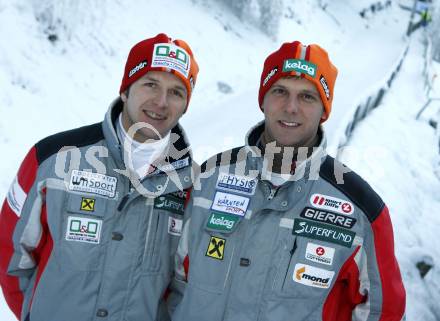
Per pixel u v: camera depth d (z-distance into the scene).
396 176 8.65
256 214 1.89
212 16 14.95
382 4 34.44
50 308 1.93
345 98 10.88
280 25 19.28
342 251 1.84
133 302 1.99
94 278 1.94
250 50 14.76
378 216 1.85
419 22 34.47
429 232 7.50
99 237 1.95
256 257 1.86
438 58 29.08
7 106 6.05
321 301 1.85
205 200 2.00
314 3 25.11
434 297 5.75
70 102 7.14
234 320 1.84
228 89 10.80
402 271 5.80
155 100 2.01
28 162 2.02
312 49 1.96
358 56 20.83
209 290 1.89
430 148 11.95
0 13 7.37
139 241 1.99
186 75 2.08
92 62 8.58
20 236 1.98
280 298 1.83
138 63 2.10
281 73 1.93
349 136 9.30
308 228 1.85
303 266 1.84
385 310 1.85
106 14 10.18
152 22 11.62
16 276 2.06
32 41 7.52
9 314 3.08
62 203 1.93
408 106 15.16
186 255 2.04
